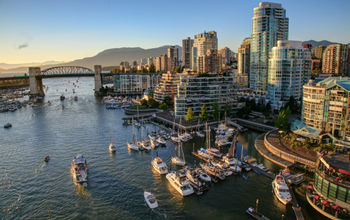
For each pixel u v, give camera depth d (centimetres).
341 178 7669
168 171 11156
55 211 8544
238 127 17500
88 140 15788
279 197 8800
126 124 19838
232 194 9331
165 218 8112
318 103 13288
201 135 16125
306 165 10844
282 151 12106
